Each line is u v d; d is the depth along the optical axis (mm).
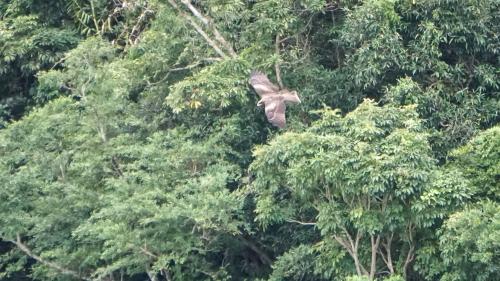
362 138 17203
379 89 19844
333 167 16844
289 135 17484
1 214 19344
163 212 18094
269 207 18078
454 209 16750
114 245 18141
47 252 19219
